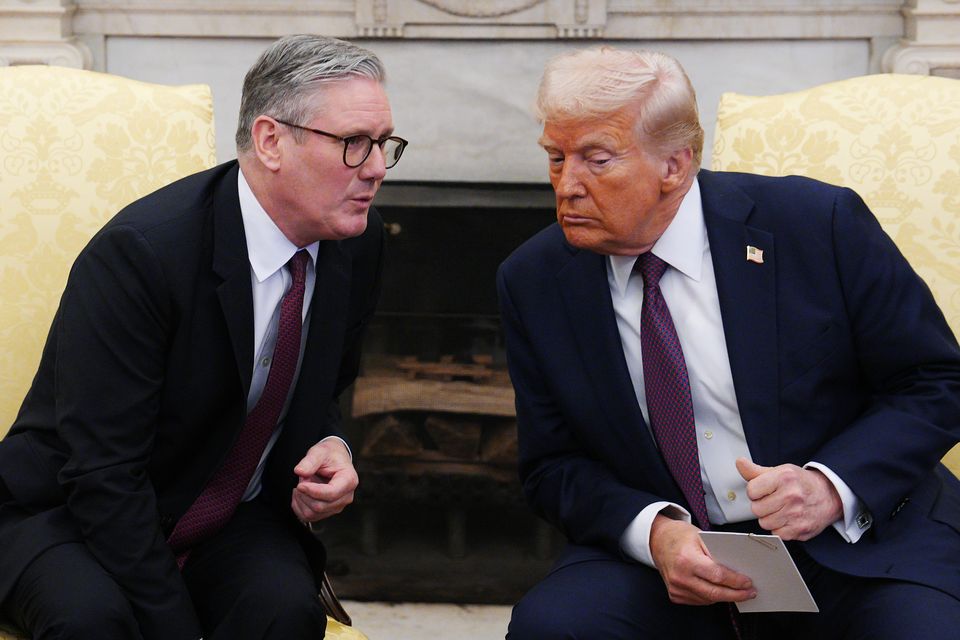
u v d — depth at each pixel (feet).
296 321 6.49
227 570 6.38
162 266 6.22
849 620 6.11
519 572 10.34
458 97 9.93
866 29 9.66
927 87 7.42
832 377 6.38
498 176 10.03
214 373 6.36
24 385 7.36
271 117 6.20
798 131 7.45
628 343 6.51
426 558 10.43
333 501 6.46
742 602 5.98
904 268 6.40
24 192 7.42
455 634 9.80
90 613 5.82
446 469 10.21
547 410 6.72
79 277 6.30
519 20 9.70
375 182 6.33
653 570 6.36
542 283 6.64
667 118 5.97
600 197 6.05
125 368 6.20
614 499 6.38
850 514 6.07
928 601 5.84
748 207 6.49
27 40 9.61
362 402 10.09
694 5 9.65
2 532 6.32
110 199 7.47
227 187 6.47
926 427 6.17
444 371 10.06
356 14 9.73
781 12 9.63
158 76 9.95
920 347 6.28
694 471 6.36
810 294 6.37
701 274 6.45
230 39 9.87
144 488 6.19
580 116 5.93
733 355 6.33
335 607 7.19
